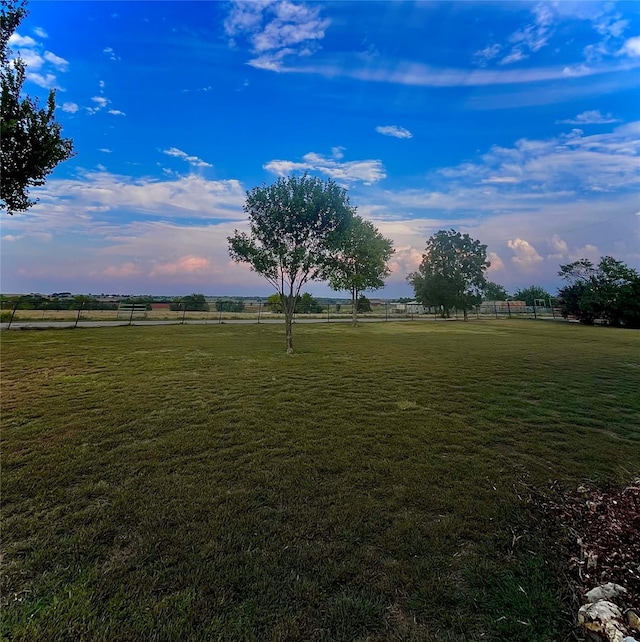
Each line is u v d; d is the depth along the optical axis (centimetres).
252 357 1034
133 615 178
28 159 568
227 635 168
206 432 442
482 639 169
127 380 721
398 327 2334
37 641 164
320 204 1065
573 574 208
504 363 948
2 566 211
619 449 399
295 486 312
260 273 1123
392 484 317
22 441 409
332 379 750
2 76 530
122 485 312
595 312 2650
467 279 3369
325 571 210
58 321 2162
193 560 218
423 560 221
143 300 2797
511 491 305
